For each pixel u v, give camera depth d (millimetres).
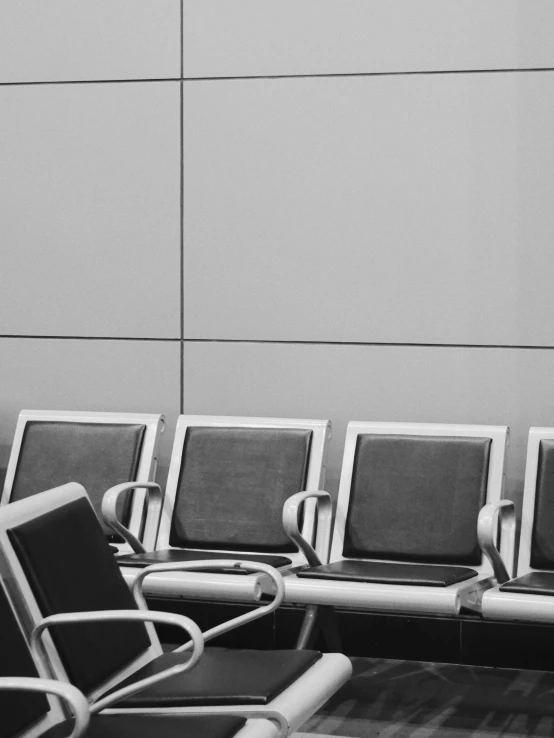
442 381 3979
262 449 3748
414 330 3998
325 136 4047
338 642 3508
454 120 3920
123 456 3852
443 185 3943
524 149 3861
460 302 3949
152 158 4219
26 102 4328
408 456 3611
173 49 4172
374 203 4016
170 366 4246
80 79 4273
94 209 4289
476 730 3258
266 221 4121
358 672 3838
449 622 3912
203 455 3809
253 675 2303
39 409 4328
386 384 4035
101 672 2293
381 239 4012
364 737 3221
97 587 2414
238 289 4160
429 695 3584
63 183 4312
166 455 4246
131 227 4254
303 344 4109
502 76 3867
